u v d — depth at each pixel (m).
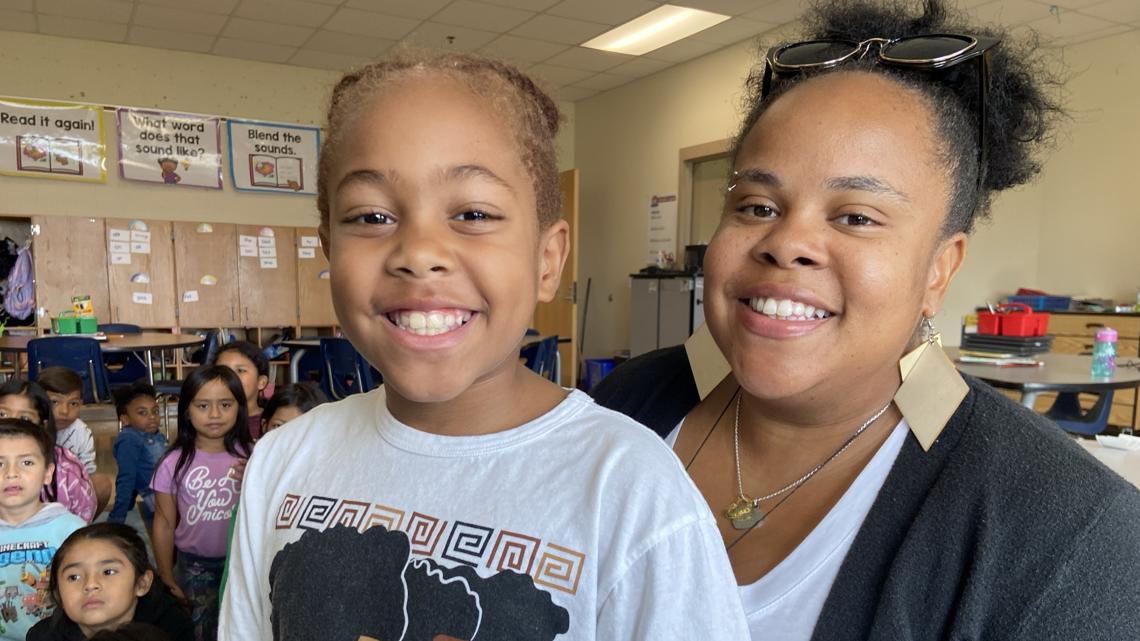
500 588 0.57
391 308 0.58
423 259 0.55
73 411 3.21
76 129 6.04
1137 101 5.20
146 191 6.34
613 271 7.58
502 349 0.60
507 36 5.80
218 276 6.53
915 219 0.67
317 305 6.91
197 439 2.28
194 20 5.54
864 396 0.75
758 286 0.71
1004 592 0.59
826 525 0.72
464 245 0.57
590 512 0.58
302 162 6.86
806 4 0.89
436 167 0.56
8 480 1.92
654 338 6.03
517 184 0.60
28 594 1.92
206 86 6.49
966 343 3.23
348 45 6.11
